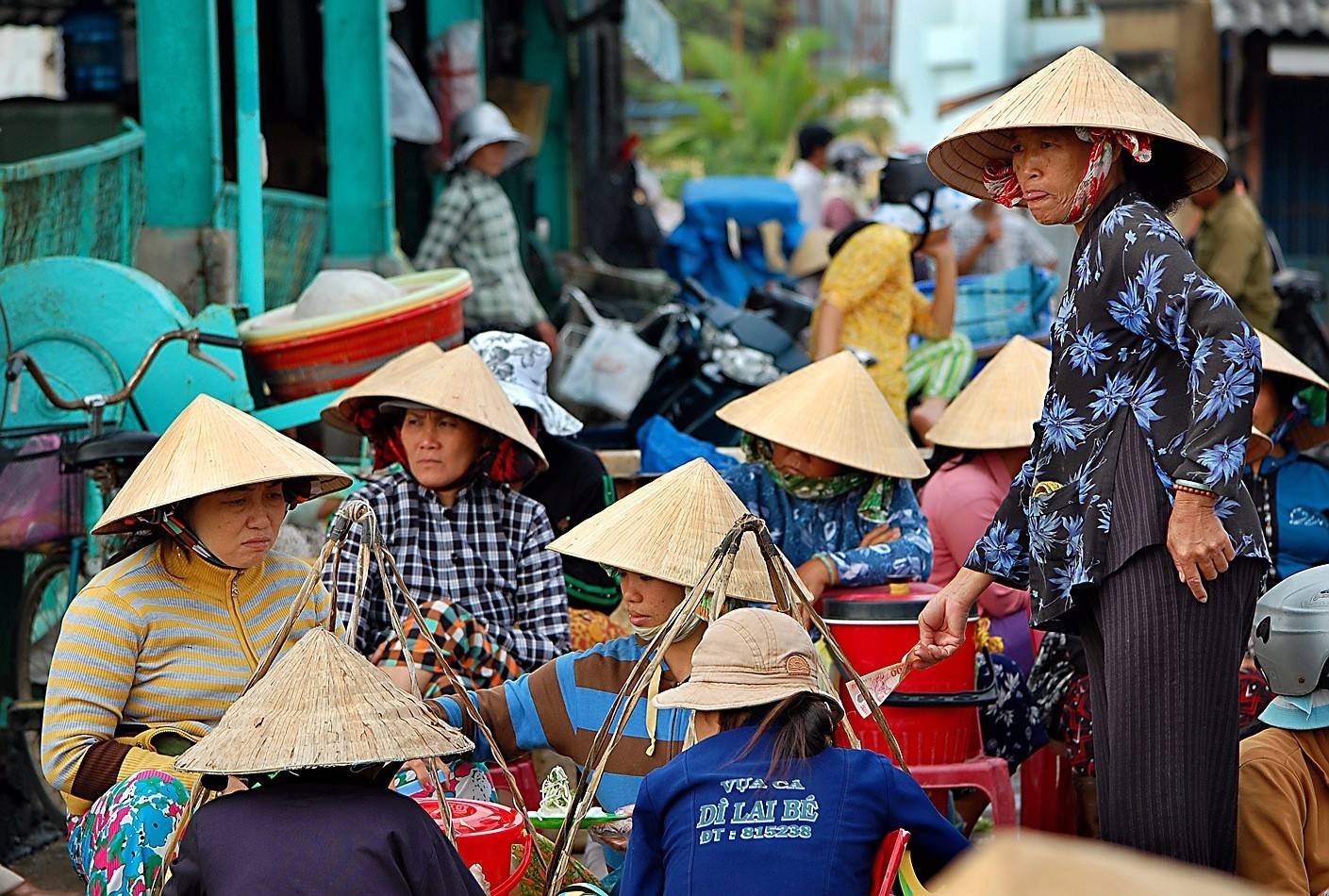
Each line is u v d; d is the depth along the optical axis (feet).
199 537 37.29
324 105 85.51
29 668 50.21
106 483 46.14
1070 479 32.99
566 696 37.52
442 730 29.86
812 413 44.93
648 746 36.81
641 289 105.29
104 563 49.01
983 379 49.98
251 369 55.77
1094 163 32.78
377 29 69.67
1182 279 31.07
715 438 67.31
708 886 28.45
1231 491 30.35
